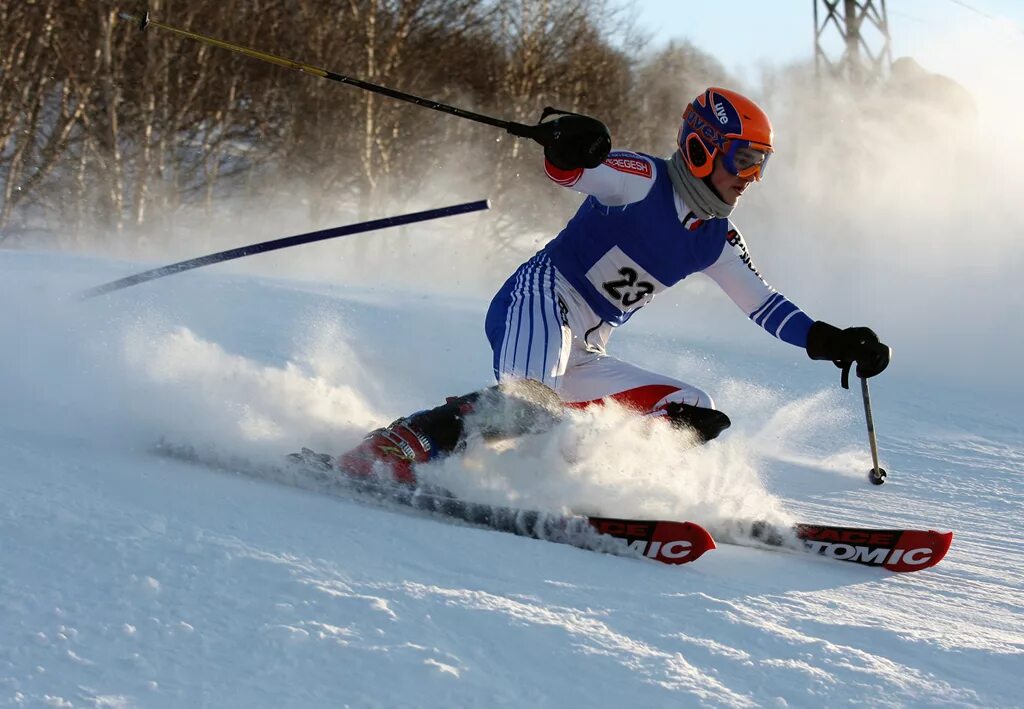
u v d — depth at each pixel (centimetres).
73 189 4306
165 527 521
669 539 613
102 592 439
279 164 4859
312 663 404
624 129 6031
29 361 835
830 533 675
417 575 514
